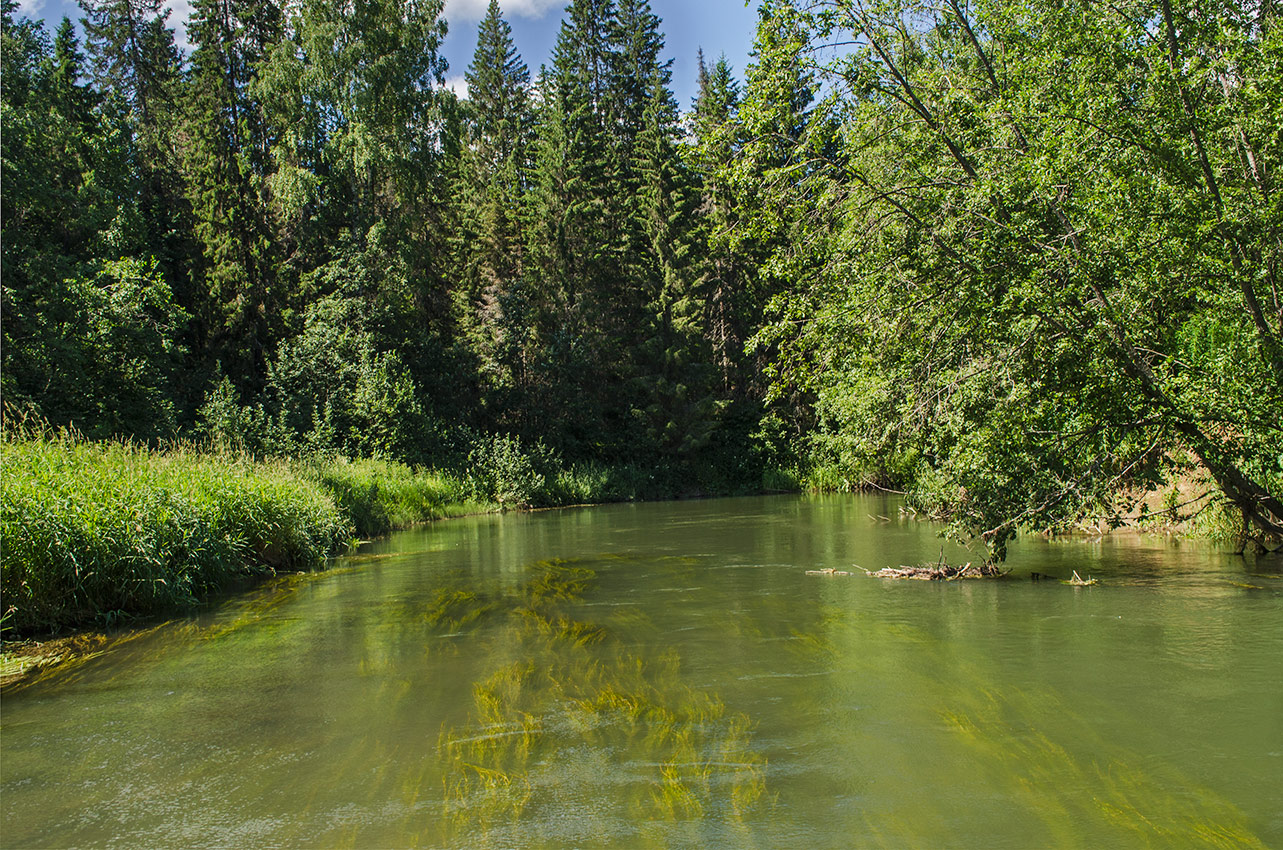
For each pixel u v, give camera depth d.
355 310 27.86
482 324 33.84
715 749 4.24
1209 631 6.33
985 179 8.16
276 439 21.56
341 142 28.17
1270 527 8.87
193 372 27.19
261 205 30.14
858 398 11.70
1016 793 3.63
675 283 34.19
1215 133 7.66
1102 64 7.95
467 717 4.87
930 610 7.46
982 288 8.14
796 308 9.52
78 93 30.42
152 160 30.73
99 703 5.43
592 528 17.58
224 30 31.89
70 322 17.98
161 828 3.55
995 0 9.46
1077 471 8.68
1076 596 7.89
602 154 38.69
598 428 34.06
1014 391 7.97
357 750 4.40
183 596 8.83
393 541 15.84
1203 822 3.33
